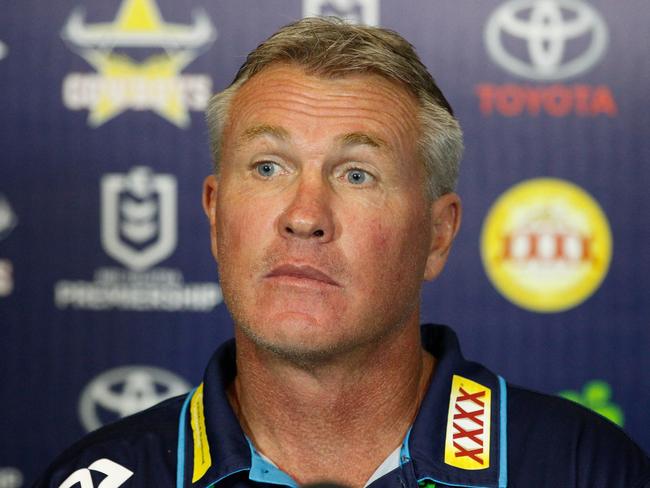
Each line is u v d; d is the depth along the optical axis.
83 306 9.98
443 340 6.09
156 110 9.94
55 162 9.95
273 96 5.36
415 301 5.58
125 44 9.94
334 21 5.76
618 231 9.90
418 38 9.88
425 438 5.51
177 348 9.98
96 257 9.97
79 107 9.95
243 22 9.91
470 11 9.88
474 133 9.91
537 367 9.93
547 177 9.91
